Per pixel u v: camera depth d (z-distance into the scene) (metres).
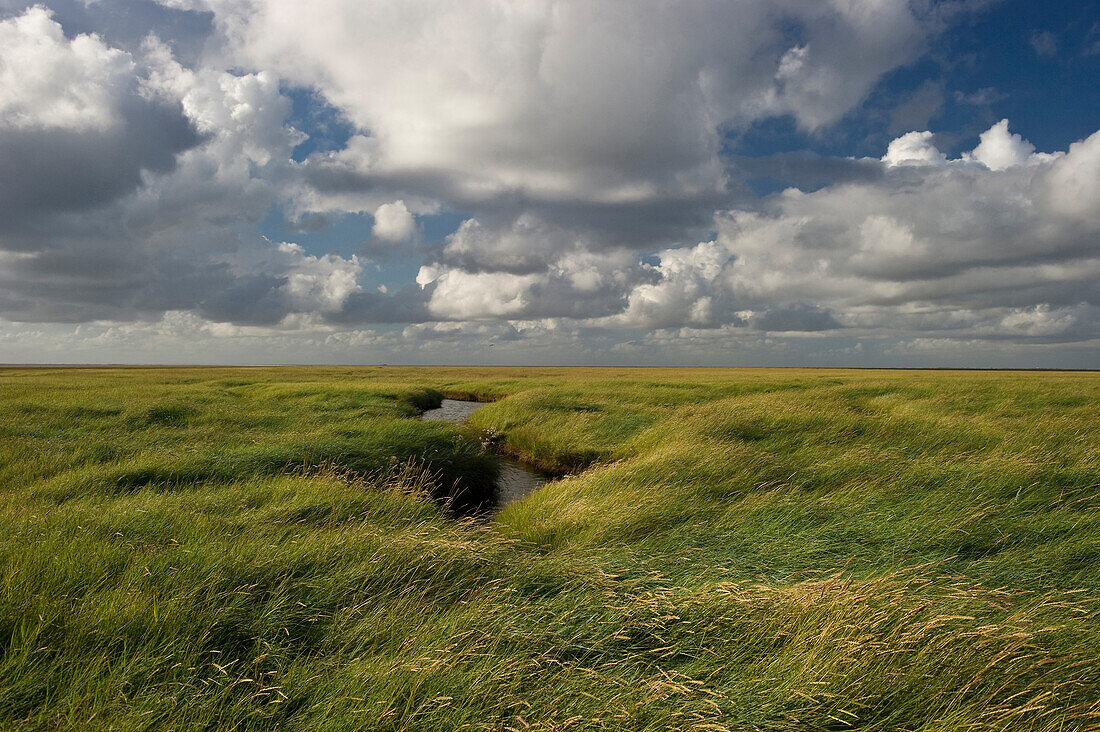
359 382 39.59
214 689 3.17
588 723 2.93
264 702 3.15
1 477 8.58
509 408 21.05
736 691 3.26
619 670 3.51
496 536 6.84
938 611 3.91
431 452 11.92
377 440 12.16
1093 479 7.38
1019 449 9.63
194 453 9.81
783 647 3.64
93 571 4.22
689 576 5.09
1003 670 3.30
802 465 9.13
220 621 3.78
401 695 3.13
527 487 12.57
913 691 3.17
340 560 4.85
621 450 14.00
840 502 7.15
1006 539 5.77
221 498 6.95
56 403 17.38
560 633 3.90
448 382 44.41
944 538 5.81
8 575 3.92
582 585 4.68
